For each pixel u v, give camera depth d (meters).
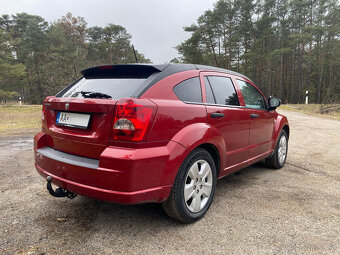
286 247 2.18
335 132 8.89
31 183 3.73
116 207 2.96
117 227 2.50
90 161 2.20
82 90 2.66
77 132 2.36
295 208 2.96
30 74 49.62
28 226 2.50
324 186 3.72
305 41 39.69
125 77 2.56
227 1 39.44
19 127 10.67
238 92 3.47
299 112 16.92
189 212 2.53
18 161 4.97
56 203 3.05
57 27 52.06
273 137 4.34
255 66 47.78
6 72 29.55
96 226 2.52
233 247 2.17
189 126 2.47
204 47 42.28
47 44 48.09
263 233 2.41
